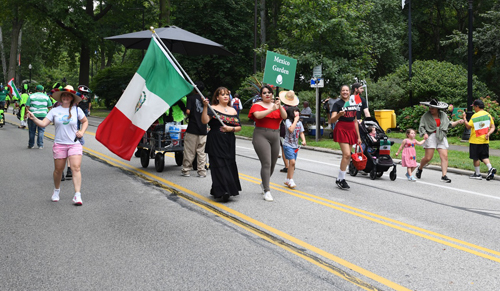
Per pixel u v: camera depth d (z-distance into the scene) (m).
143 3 39.81
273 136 7.74
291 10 20.89
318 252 5.18
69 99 7.23
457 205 7.74
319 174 10.77
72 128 7.28
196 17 35.81
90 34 34.72
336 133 8.85
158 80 7.80
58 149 7.24
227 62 35.84
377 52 31.48
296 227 6.16
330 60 19.84
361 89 8.81
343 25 20.02
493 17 26.88
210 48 13.05
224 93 7.55
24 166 11.13
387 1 32.56
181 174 10.12
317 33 20.47
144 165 11.02
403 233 5.98
